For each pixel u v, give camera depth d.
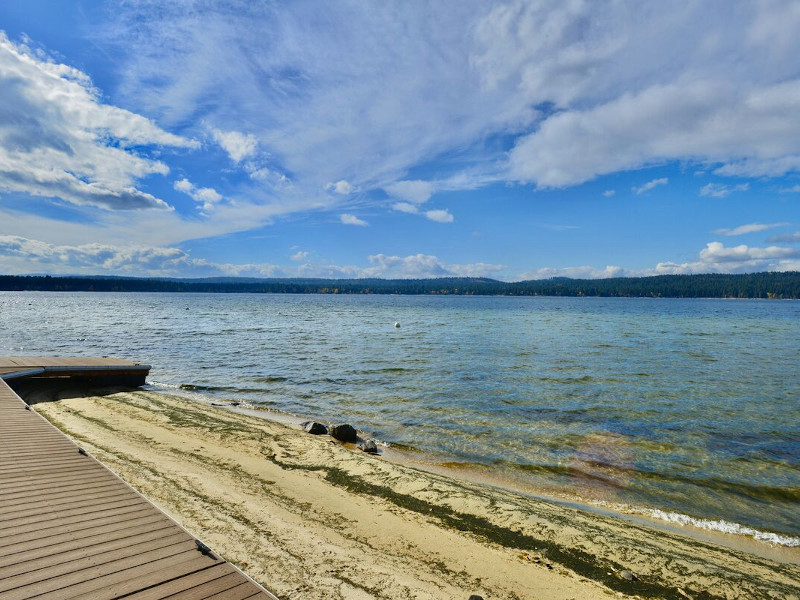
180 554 5.50
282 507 8.70
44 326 50.88
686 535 8.66
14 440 9.63
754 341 42.81
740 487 11.05
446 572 6.82
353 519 8.40
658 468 12.12
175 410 15.99
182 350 33.41
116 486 7.43
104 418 14.64
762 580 6.95
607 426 15.66
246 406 17.97
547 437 14.51
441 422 16.02
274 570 6.39
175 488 9.16
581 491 10.73
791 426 15.80
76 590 4.64
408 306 132.38
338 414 16.97
